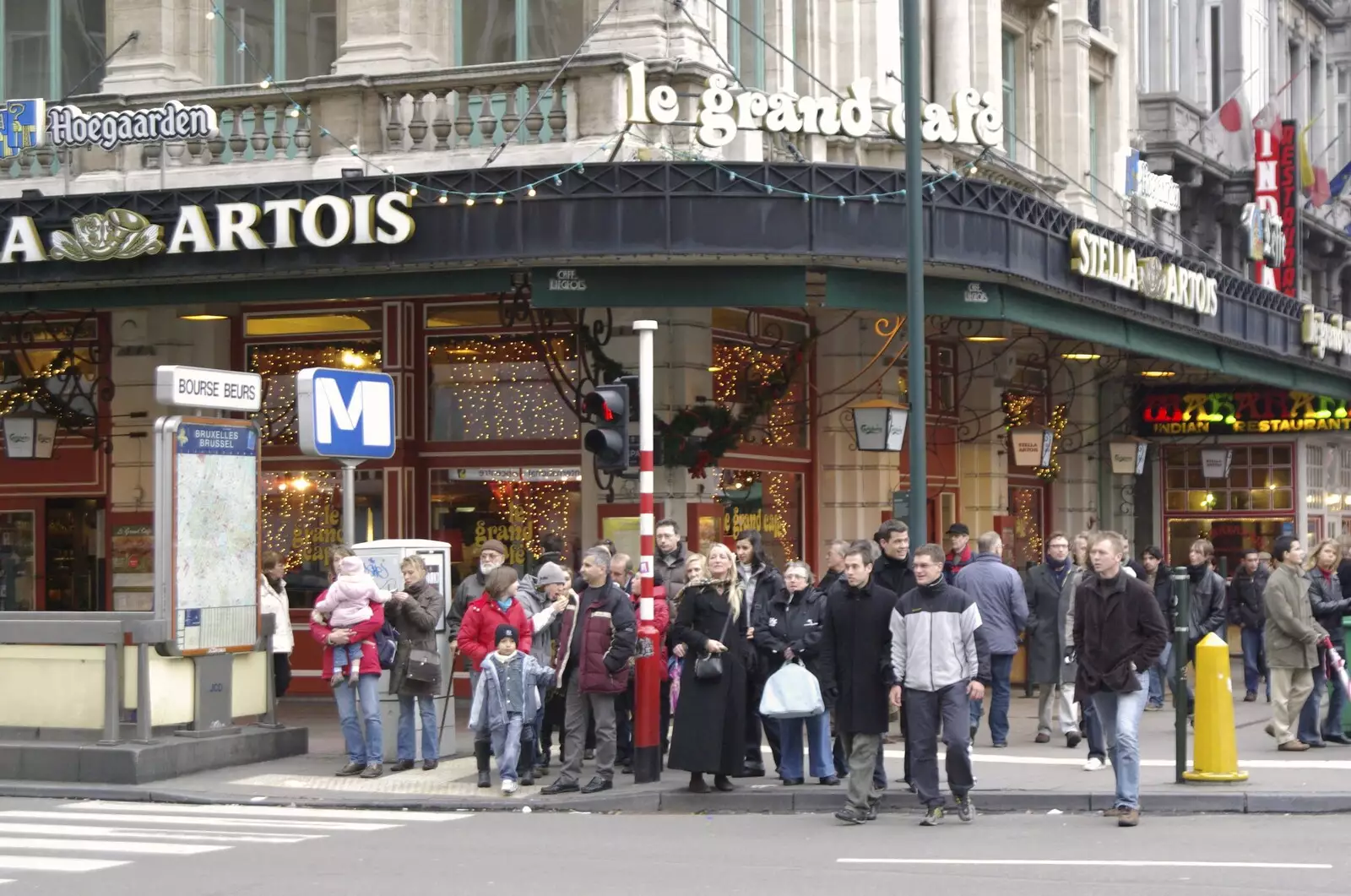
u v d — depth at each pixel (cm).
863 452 2367
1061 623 1714
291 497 2228
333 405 1556
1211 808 1341
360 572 1555
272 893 998
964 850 1150
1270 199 3541
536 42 2086
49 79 2297
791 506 2331
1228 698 1409
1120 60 3262
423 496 2180
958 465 2692
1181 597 1427
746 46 2212
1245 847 1152
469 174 1831
